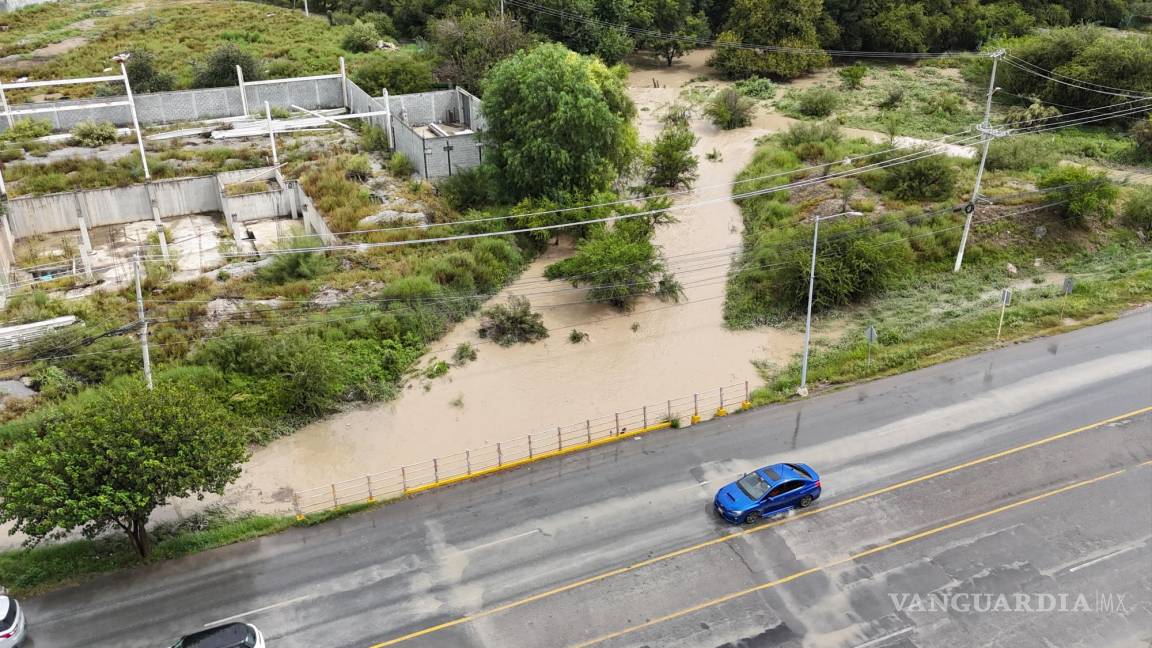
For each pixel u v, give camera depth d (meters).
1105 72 62.84
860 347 35.69
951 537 24.36
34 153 52.38
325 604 22.47
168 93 59.88
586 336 38.09
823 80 76.62
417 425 31.98
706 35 81.69
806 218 46.94
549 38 73.62
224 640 20.00
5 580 23.58
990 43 77.88
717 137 63.25
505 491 27.31
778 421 30.70
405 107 59.62
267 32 77.06
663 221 47.31
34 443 23.17
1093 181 45.25
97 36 73.25
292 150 55.12
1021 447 28.36
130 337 34.88
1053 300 38.81
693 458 28.64
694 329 38.62
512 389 34.16
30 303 36.91
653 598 22.39
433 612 22.09
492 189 47.09
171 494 23.19
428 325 38.09
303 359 32.59
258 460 30.09
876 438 29.27
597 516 25.77
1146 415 29.78
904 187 47.72
